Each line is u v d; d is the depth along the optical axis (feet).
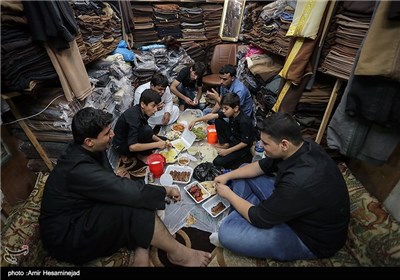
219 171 5.71
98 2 6.98
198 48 10.90
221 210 4.83
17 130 5.04
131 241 3.77
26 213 4.05
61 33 4.22
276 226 3.81
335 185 3.36
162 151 6.45
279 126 3.48
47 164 5.41
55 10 3.99
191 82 9.49
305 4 4.78
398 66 3.26
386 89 3.62
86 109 3.82
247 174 4.83
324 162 3.48
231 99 5.75
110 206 3.70
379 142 4.14
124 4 8.73
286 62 5.54
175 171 5.72
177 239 4.47
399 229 3.59
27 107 4.90
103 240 3.61
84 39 6.06
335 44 4.94
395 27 3.22
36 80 4.35
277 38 6.78
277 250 3.68
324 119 5.58
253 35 8.30
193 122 7.39
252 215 3.76
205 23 10.69
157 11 9.90
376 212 3.94
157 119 7.53
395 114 3.66
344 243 3.76
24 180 5.20
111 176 3.63
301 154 3.56
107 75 6.81
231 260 4.00
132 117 5.87
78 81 5.08
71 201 3.60
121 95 7.10
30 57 4.20
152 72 9.19
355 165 5.64
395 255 3.32
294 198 3.26
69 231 3.55
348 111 4.14
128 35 9.51
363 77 3.79
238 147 6.03
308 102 5.73
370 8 4.05
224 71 7.20
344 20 4.56
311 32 4.80
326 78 6.02
